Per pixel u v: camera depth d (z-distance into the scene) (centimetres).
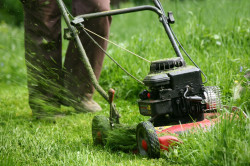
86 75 451
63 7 368
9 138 380
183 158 322
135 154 347
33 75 440
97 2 429
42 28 436
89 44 441
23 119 456
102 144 368
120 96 514
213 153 312
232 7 641
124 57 562
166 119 352
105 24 436
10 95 555
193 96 345
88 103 465
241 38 546
